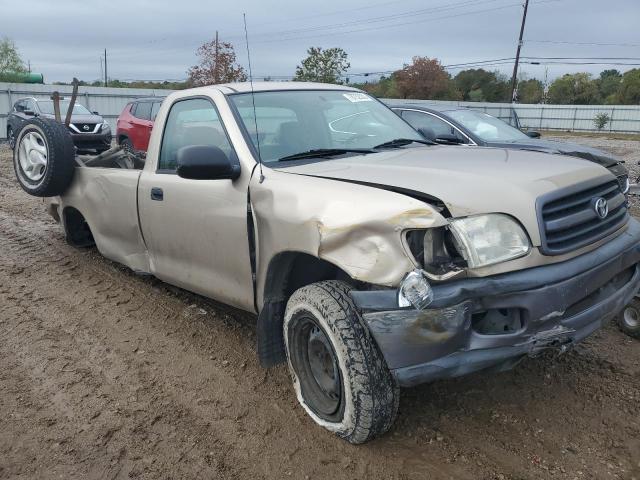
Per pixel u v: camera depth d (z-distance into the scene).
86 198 5.51
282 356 3.59
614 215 3.41
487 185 2.94
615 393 3.51
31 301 5.34
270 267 3.38
